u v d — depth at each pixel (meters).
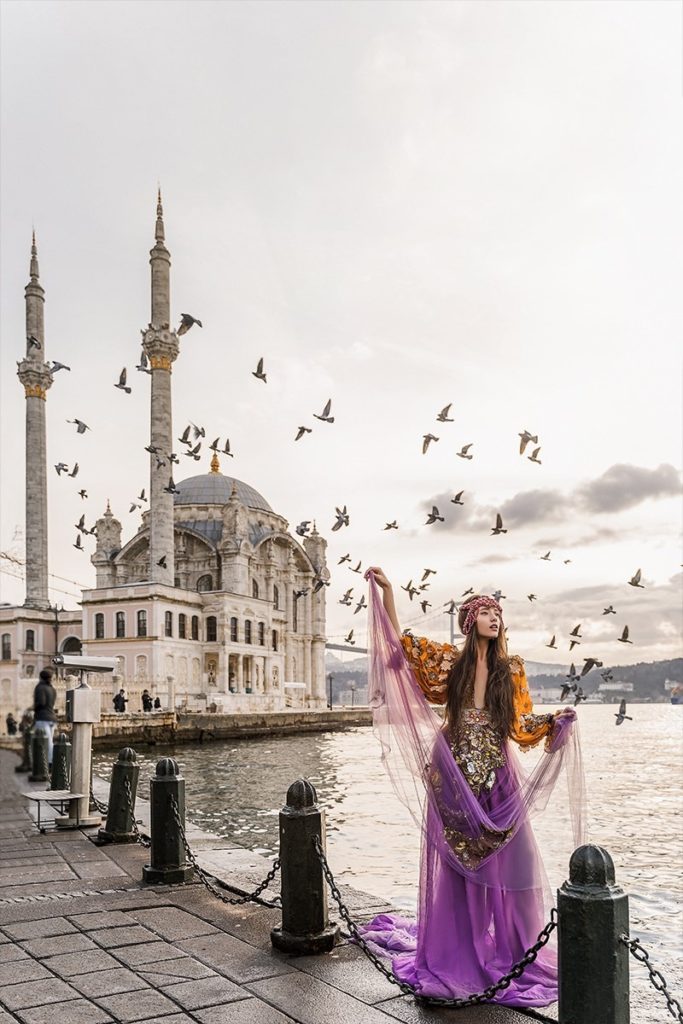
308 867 6.38
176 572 88.56
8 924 7.10
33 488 80.19
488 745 5.80
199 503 94.00
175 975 5.85
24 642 77.56
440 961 5.51
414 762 6.07
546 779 5.70
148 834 11.74
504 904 5.60
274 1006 5.30
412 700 6.16
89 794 12.70
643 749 51.47
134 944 6.54
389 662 6.23
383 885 12.22
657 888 12.15
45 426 81.19
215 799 24.25
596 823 19.03
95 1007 5.31
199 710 70.00
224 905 7.66
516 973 4.86
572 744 5.72
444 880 5.66
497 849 5.55
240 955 6.25
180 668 72.44
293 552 101.06
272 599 93.75
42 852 10.44
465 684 5.92
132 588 70.81
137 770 11.43
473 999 5.03
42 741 20.08
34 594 79.56
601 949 3.98
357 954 6.26
